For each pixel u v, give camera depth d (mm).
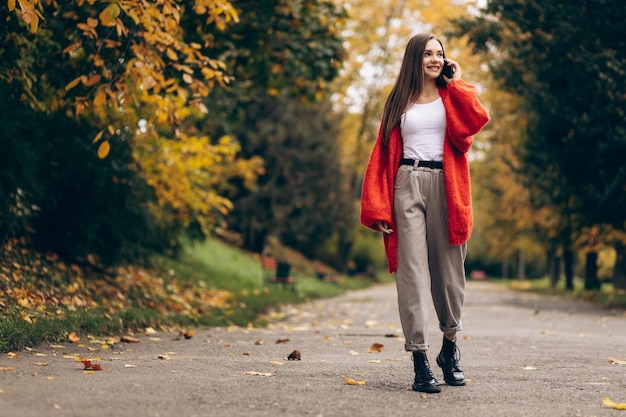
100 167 11656
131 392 4867
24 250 11125
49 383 5082
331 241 50750
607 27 16297
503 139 26391
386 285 46656
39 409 4281
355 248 55125
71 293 10391
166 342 8344
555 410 4746
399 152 5457
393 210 5430
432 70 5469
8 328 6770
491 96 26000
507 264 78875
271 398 4836
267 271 27656
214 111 17766
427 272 5352
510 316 15727
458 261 5477
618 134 16391
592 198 18266
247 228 38719
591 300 23141
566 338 10125
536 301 23609
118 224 12570
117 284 12250
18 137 9820
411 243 5324
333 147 40250
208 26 12156
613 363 7215
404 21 38219
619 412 4711
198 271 19391
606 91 16281
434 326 12477
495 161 31250
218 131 22016
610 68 15953
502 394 5297
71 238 12234
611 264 46125
